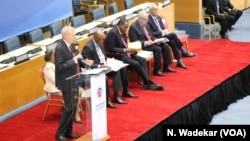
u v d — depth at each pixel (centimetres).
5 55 941
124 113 876
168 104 915
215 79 1048
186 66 1135
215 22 1450
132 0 1405
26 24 1164
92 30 1084
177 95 961
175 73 1100
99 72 725
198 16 1459
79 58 808
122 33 989
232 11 1516
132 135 781
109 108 902
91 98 720
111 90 999
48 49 873
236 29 1611
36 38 1087
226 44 1341
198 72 1102
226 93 1050
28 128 830
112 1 1538
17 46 1035
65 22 1303
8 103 880
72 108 748
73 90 732
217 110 1019
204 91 977
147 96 962
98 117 737
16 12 1133
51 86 843
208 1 1448
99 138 745
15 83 891
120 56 983
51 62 847
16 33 1133
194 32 1473
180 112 891
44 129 824
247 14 1838
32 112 899
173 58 1163
